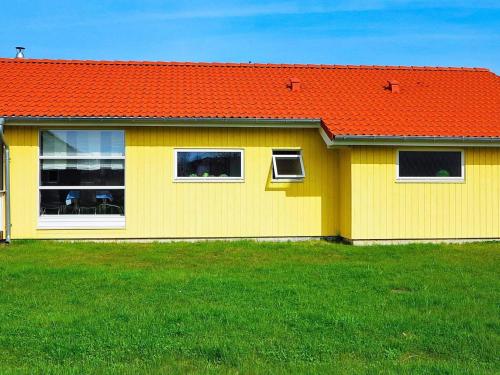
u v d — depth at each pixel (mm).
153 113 14828
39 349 6348
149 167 15188
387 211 14953
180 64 18719
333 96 17047
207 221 15352
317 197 15711
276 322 7312
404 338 6809
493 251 13812
